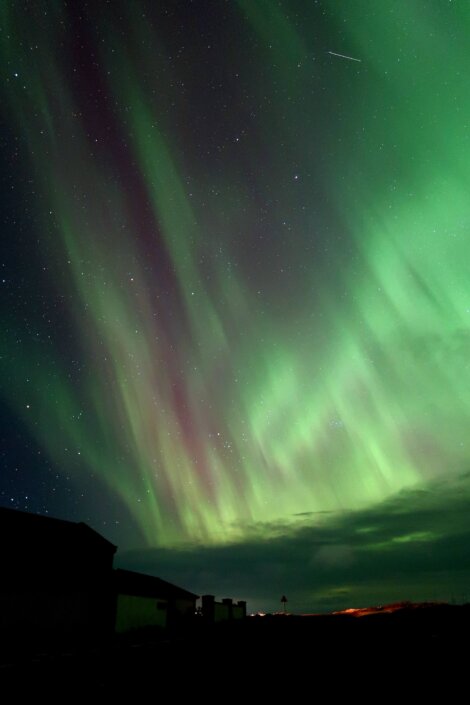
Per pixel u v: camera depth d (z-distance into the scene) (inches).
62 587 951.0
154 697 383.6
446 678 400.2
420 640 552.4
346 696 373.1
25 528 1008.9
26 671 466.9
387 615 786.2
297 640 625.3
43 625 893.2
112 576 1069.1
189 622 1127.0
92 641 829.2
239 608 1337.4
